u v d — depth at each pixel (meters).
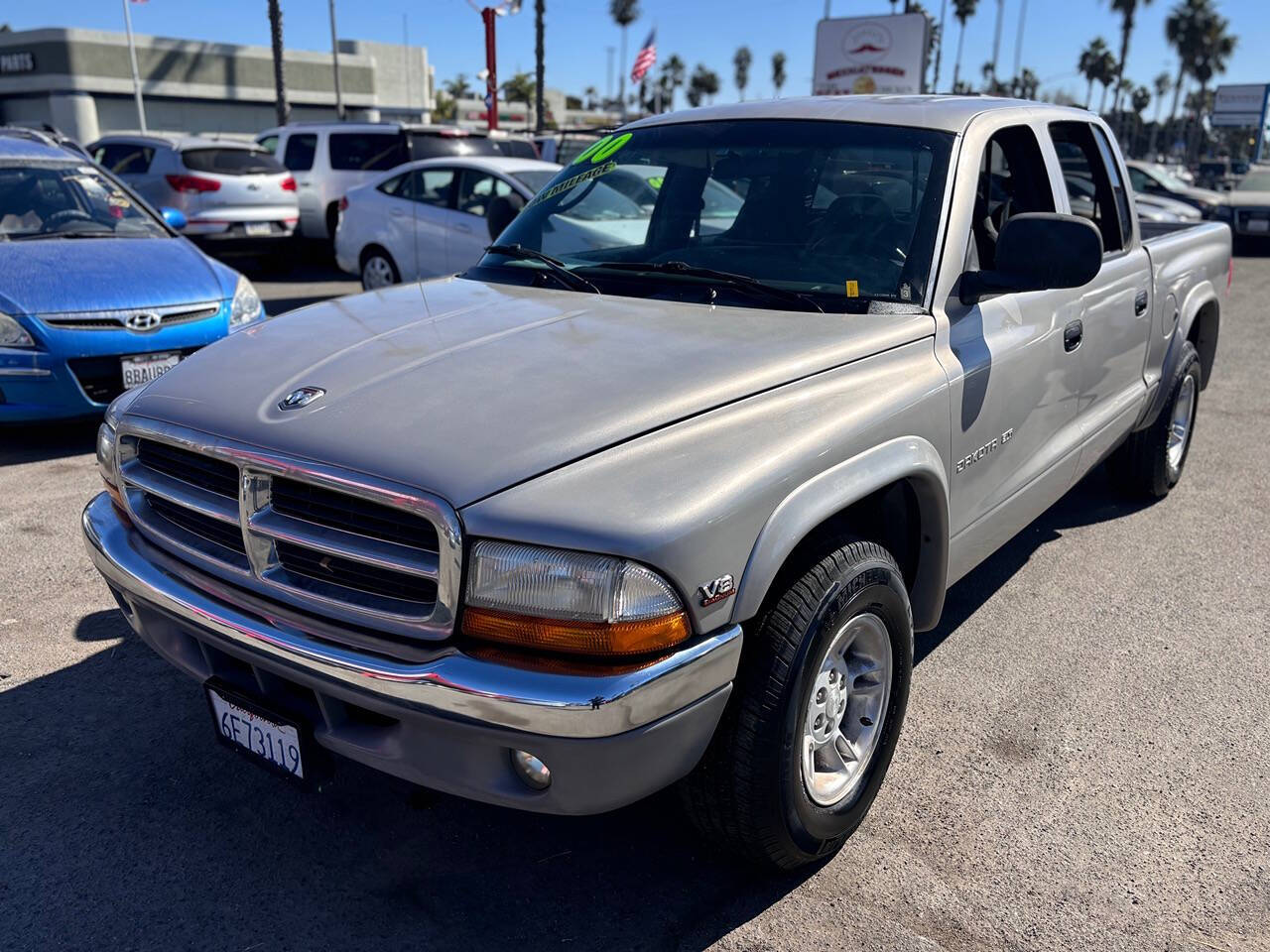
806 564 2.42
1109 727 3.35
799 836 2.49
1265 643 3.94
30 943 2.39
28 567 4.40
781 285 3.09
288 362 2.67
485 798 2.16
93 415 5.85
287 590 2.31
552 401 2.32
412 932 2.46
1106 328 4.06
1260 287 14.54
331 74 44.53
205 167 12.53
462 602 2.07
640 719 2.05
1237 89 60.53
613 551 2.00
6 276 5.81
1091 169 4.26
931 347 2.92
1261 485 5.83
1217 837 2.81
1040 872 2.67
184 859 2.69
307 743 2.36
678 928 2.47
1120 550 4.87
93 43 37.72
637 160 3.70
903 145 3.29
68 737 3.21
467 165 9.73
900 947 2.41
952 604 4.29
